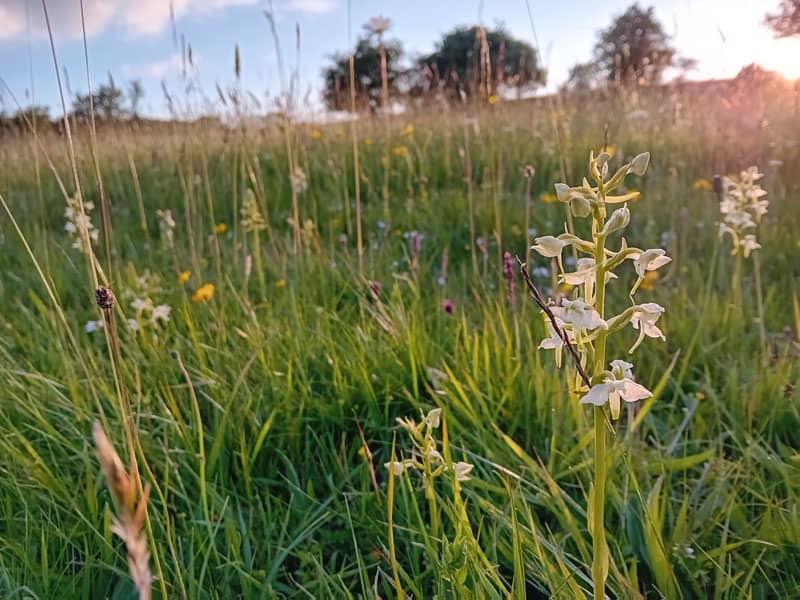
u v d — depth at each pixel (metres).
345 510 0.39
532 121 1.40
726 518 0.34
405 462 0.31
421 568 0.34
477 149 1.25
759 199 0.88
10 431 0.44
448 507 0.32
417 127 1.53
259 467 0.44
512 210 0.91
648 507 0.33
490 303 0.60
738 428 0.42
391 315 0.57
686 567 0.31
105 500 0.39
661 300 0.65
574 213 0.21
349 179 1.19
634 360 0.54
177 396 0.49
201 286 0.72
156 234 1.04
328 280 0.73
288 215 1.05
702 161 1.11
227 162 1.18
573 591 0.27
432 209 0.97
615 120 1.41
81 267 0.82
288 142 0.77
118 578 0.34
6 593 0.31
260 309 0.67
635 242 0.82
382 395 0.48
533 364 0.48
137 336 0.58
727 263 0.73
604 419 0.22
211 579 0.34
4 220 1.08
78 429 0.45
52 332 0.60
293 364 0.52
